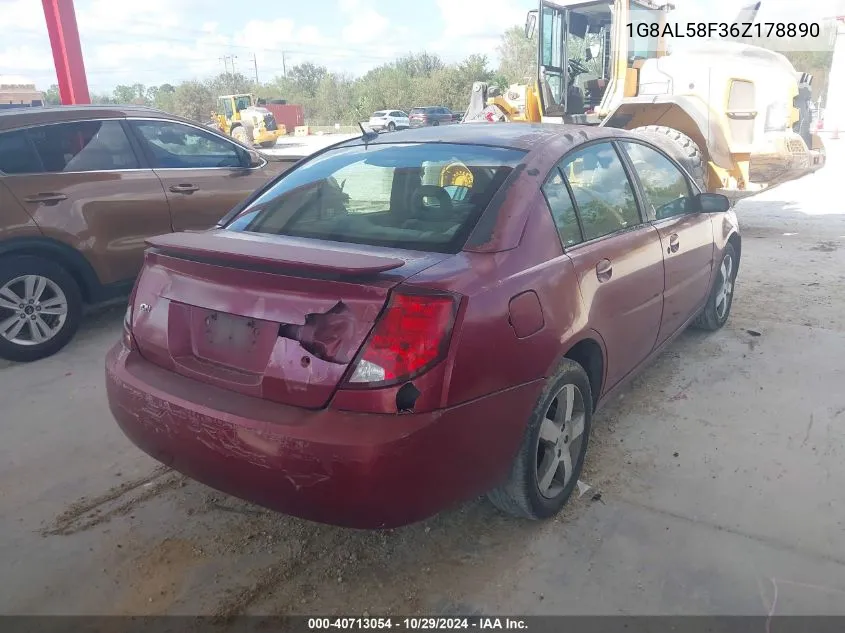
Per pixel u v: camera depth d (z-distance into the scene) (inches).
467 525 116.0
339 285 87.4
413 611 97.3
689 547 108.9
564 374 110.5
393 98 2273.6
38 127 193.3
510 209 105.9
